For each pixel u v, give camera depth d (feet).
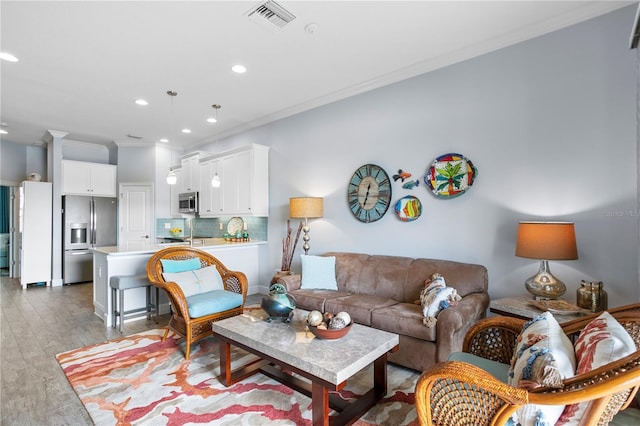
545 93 8.45
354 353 5.88
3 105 13.93
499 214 9.16
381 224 11.73
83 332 10.83
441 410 4.03
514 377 3.95
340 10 7.71
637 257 7.20
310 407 6.56
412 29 8.52
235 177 16.30
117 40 8.93
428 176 10.43
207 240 17.48
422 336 7.57
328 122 13.43
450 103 10.11
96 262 12.78
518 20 8.18
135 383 7.48
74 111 14.73
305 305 10.07
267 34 8.70
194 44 9.17
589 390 2.99
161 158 21.18
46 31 8.46
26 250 17.53
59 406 6.58
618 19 7.47
